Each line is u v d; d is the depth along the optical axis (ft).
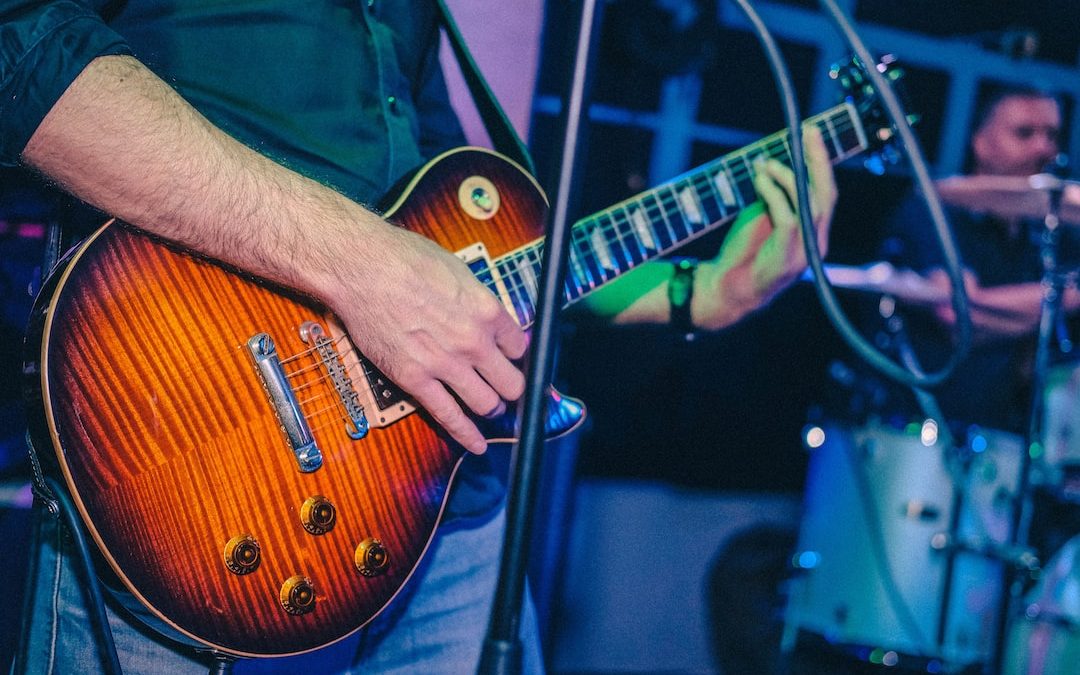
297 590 3.07
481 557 4.04
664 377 11.85
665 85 11.94
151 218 2.87
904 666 10.02
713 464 12.04
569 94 2.42
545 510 8.63
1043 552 9.90
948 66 13.39
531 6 6.09
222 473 3.00
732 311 4.57
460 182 3.77
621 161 11.57
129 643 3.14
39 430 2.80
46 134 2.69
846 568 10.18
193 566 2.93
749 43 12.49
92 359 2.85
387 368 3.20
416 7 4.13
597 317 4.56
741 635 11.50
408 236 3.21
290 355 3.18
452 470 3.51
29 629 3.14
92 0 3.16
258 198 2.96
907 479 9.97
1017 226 11.02
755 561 11.78
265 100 3.50
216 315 3.06
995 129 11.38
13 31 2.63
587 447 11.58
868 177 12.59
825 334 12.35
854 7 13.07
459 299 3.17
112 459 2.83
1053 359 10.64
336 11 3.65
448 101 4.46
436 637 3.93
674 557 11.70
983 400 10.67
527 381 2.44
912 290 10.28
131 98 2.77
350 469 3.26
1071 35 13.84
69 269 2.86
